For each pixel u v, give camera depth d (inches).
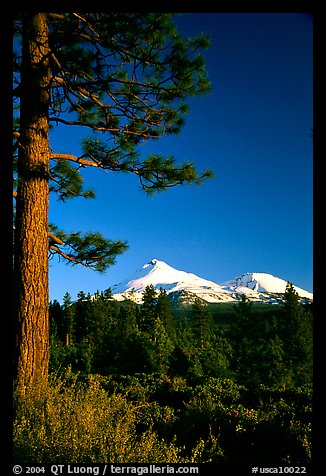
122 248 392.5
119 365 640.4
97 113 327.9
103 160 316.8
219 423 239.3
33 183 256.5
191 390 331.3
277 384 914.7
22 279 247.0
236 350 969.5
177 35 262.1
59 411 183.9
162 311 1755.7
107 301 1792.6
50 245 331.3
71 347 826.2
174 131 320.2
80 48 242.2
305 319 1296.8
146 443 169.8
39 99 259.1
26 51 253.3
